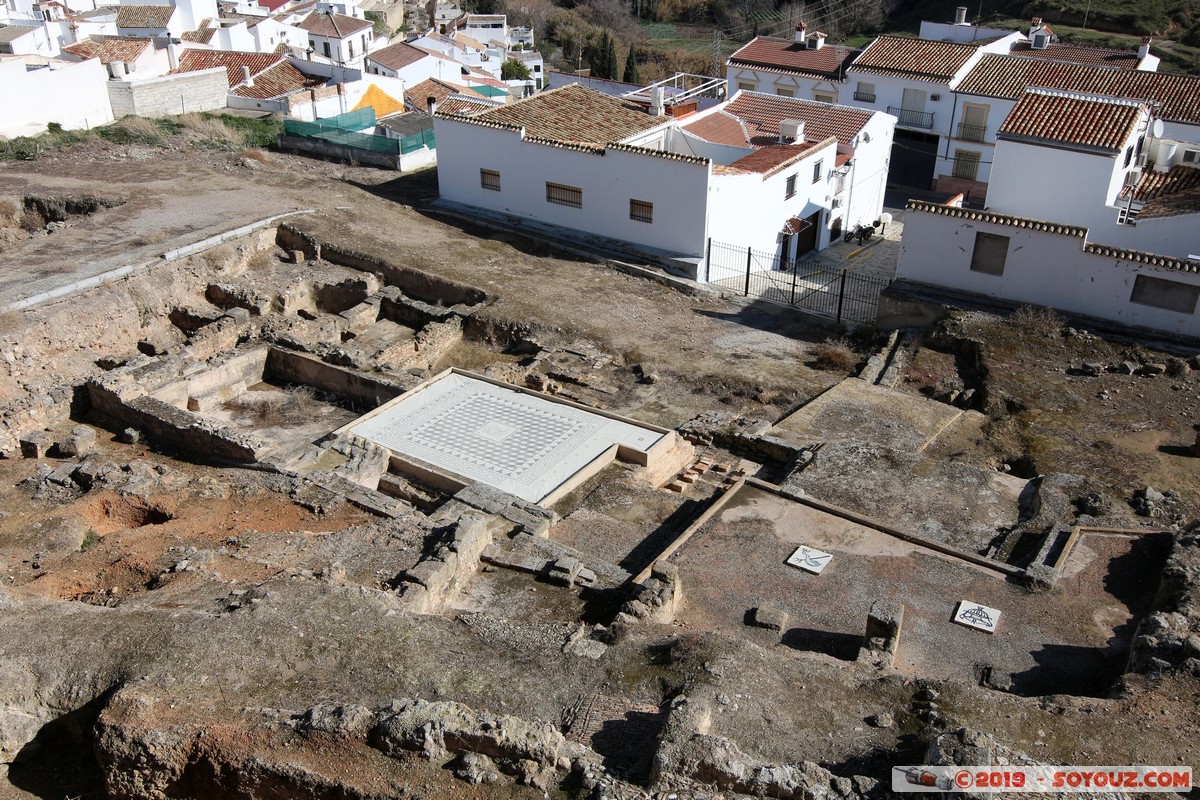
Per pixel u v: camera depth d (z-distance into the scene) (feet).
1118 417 79.00
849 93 170.60
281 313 103.19
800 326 102.42
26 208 122.21
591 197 117.29
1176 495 66.44
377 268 110.32
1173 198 109.50
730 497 64.39
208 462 73.97
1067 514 62.80
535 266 113.09
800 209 129.29
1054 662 49.34
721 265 115.03
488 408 81.30
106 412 80.89
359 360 88.38
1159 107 138.31
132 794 41.19
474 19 293.84
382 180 138.51
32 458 73.87
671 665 45.19
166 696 42.29
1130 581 55.83
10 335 84.89
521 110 130.52
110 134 147.23
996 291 96.37
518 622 51.55
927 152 168.25
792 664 45.44
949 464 70.03
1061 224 100.99
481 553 59.16
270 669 44.21
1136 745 40.55
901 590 55.11
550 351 94.27
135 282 97.60
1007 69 161.68
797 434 77.97
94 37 177.37
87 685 43.86
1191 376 83.76
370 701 42.52
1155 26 260.42
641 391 88.17
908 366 89.86
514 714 42.29
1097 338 88.53
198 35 206.08
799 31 181.88
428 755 38.04
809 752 40.16
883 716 42.29
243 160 140.26
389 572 55.67
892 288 99.81
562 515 66.90
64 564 56.80
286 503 65.10
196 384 84.64
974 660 49.52
